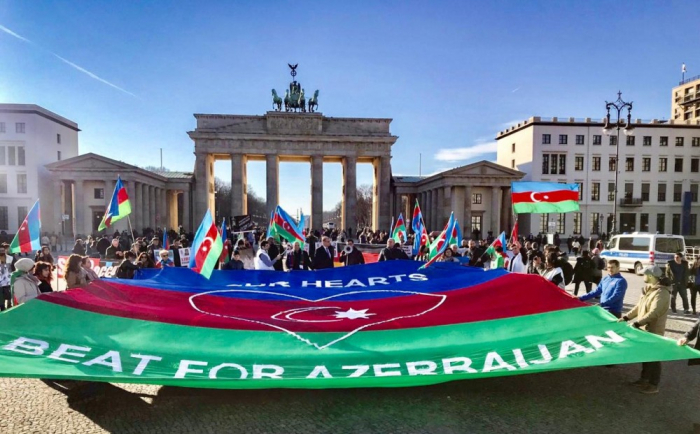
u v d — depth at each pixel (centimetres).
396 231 2344
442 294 1039
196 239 1138
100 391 827
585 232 7150
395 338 822
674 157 7225
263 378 655
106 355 722
